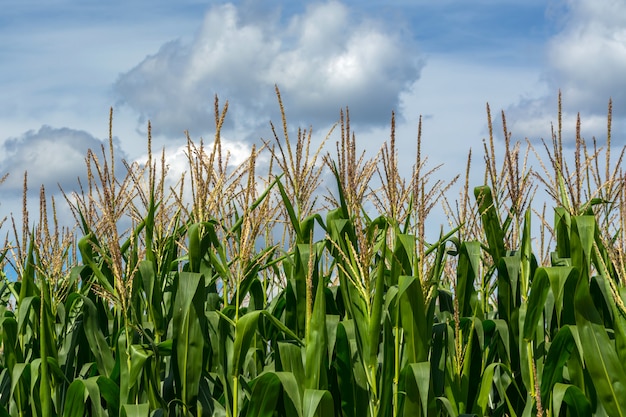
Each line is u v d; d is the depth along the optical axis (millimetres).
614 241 6766
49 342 6656
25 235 6840
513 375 6645
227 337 6633
